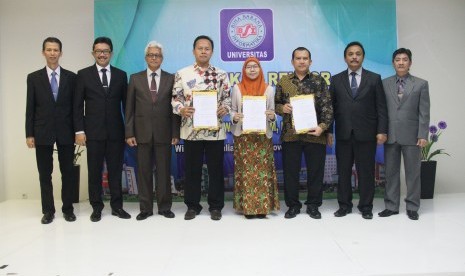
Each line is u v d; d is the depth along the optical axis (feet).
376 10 14.06
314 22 14.15
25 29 14.79
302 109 10.91
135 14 13.96
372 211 12.12
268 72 14.15
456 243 8.84
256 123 10.93
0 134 14.93
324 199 14.17
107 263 7.92
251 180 11.25
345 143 11.48
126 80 11.96
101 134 11.34
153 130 11.44
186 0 14.05
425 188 13.92
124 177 14.19
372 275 7.13
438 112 15.06
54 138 11.05
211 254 8.36
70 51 14.76
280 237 9.47
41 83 11.03
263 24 14.10
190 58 14.10
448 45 14.98
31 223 11.19
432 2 14.89
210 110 10.92
